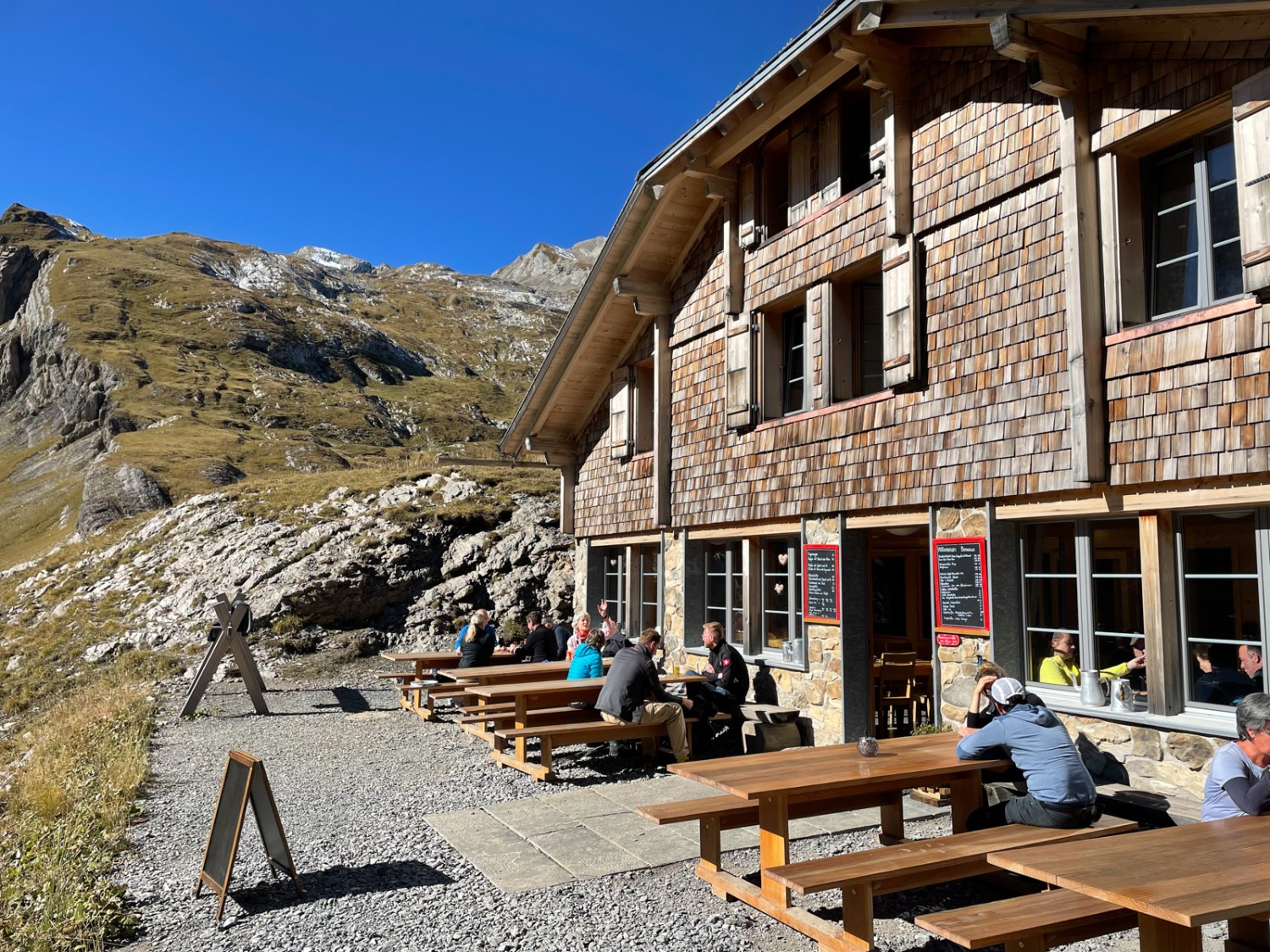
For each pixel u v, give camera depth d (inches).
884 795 231.6
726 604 429.4
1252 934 145.2
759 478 387.5
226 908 197.3
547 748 318.7
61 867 217.3
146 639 688.4
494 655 525.0
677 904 197.2
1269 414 200.7
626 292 457.1
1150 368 228.5
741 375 398.3
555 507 830.5
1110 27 238.5
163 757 374.9
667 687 390.0
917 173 307.9
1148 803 205.9
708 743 378.6
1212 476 211.6
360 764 354.3
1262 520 209.3
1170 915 106.9
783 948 174.7
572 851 233.6
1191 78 219.9
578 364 530.6
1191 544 226.8
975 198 283.3
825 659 344.8
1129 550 242.2
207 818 279.0
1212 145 228.2
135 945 178.7
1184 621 227.1
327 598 701.9
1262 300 203.0
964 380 285.4
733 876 202.2
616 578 561.0
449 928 183.6
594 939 178.1
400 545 753.6
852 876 157.2
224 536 808.3
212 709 506.0
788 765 205.0
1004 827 187.0
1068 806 181.6
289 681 616.1
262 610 690.8
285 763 357.7
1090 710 243.9
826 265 350.0
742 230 403.2
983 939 130.9
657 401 463.2
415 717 474.9
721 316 419.2
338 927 184.7
